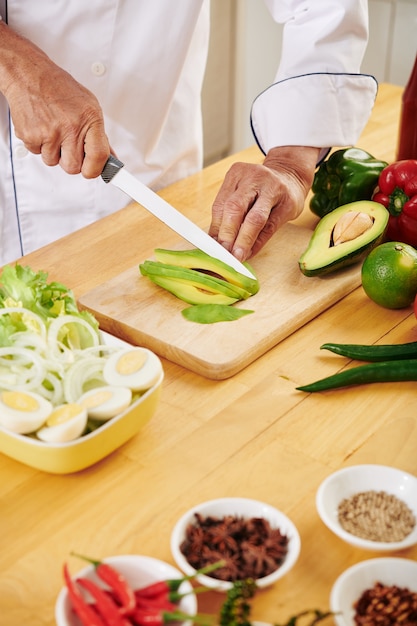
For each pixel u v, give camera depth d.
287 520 0.81
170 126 1.60
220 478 0.92
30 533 0.85
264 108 1.44
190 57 1.58
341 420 1.00
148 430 0.98
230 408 1.02
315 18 1.41
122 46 1.45
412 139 1.50
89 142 1.20
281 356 1.12
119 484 0.91
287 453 0.95
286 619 0.76
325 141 1.40
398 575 0.77
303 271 1.23
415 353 1.09
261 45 2.56
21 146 1.48
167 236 1.40
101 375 0.96
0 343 0.97
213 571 0.77
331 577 0.80
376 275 1.18
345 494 0.86
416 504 0.85
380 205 1.30
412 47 2.28
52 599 0.78
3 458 0.95
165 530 0.85
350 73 1.41
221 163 1.68
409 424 1.00
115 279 1.25
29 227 1.58
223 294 1.19
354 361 1.11
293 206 1.33
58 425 0.87
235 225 1.26
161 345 1.11
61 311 1.04
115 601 0.73
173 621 0.72
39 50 1.26
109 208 1.57
